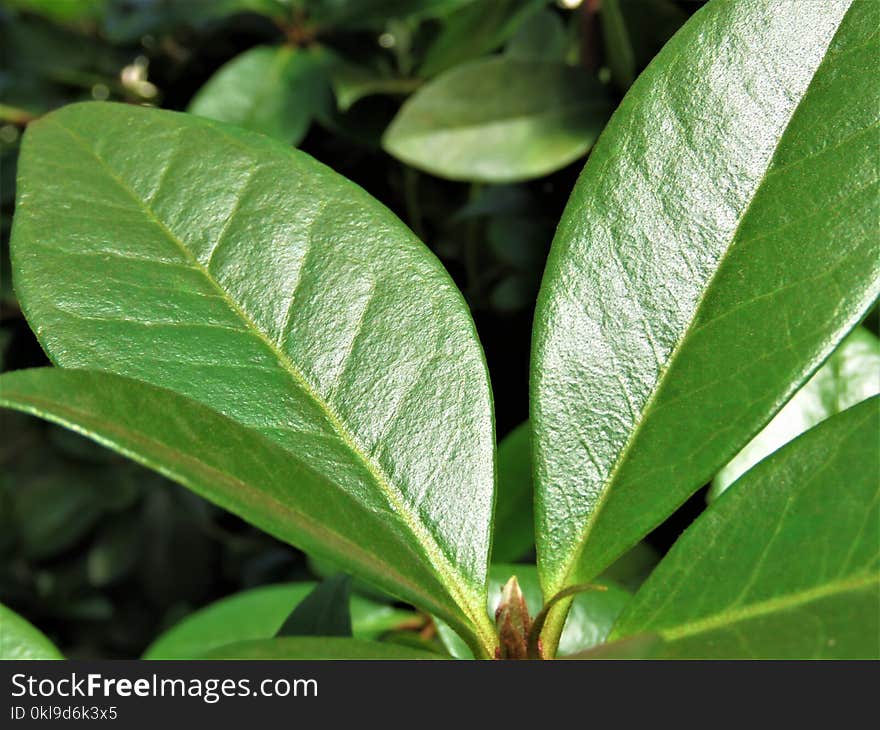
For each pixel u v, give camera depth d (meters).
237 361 0.31
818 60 0.31
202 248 0.31
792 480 0.29
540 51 0.53
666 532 0.40
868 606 0.28
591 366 0.30
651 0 0.41
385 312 0.31
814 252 0.30
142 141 0.32
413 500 0.30
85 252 0.31
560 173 0.47
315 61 0.53
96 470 0.86
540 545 0.30
